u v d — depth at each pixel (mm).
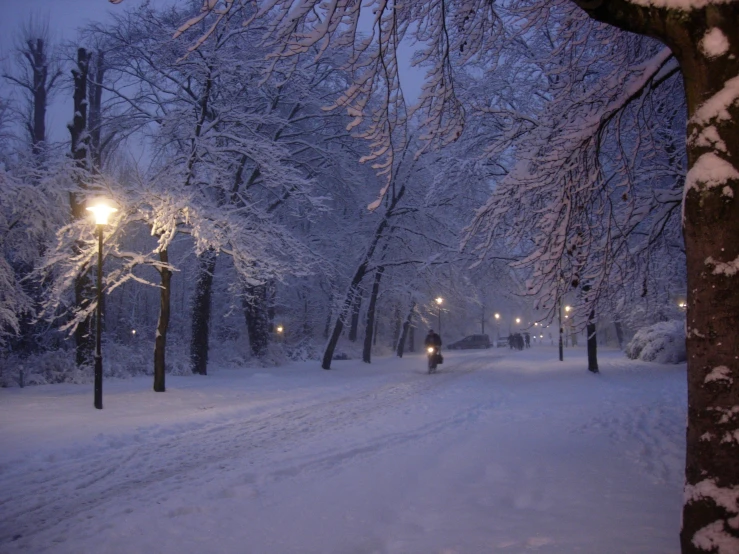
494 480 6723
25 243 19812
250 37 19938
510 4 7684
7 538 5367
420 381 21469
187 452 9133
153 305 39500
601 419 11094
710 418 2922
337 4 4879
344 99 5543
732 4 3061
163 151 20328
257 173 23562
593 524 4930
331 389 18500
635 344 27906
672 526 4832
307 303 39125
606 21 3547
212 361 27500
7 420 11469
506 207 7762
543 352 46750
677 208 8375
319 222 30109
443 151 17844
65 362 19484
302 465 7957
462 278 28469
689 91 3279
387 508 5836
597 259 8367
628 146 10773
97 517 5914
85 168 19672
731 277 2947
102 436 10125
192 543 5016
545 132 7535
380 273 30500
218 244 16453
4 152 20953
